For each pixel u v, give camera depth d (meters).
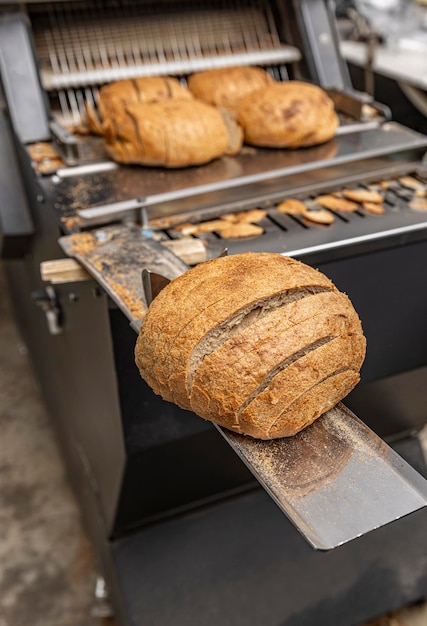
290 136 1.37
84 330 1.26
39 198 1.33
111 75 1.53
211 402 0.80
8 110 1.45
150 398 1.18
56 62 1.57
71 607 1.54
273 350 0.79
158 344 0.83
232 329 0.81
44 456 1.91
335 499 0.73
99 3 1.58
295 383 0.79
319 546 0.67
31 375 2.19
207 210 1.24
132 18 1.63
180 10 1.66
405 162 1.39
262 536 1.42
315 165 1.30
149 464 1.26
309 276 0.84
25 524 1.72
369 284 1.22
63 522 1.73
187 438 1.25
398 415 1.51
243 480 1.44
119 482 1.29
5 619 1.51
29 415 2.04
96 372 1.25
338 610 1.41
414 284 1.26
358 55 2.25
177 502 1.41
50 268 1.08
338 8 2.46
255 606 1.37
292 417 0.79
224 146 1.35
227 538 1.41
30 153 1.38
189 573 1.37
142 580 1.35
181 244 1.12
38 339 1.81
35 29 1.56
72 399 1.54
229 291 0.81
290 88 1.42
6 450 1.92
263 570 1.39
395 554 1.46
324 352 0.80
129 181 1.29
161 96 1.44
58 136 1.35
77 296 1.24
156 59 1.64
